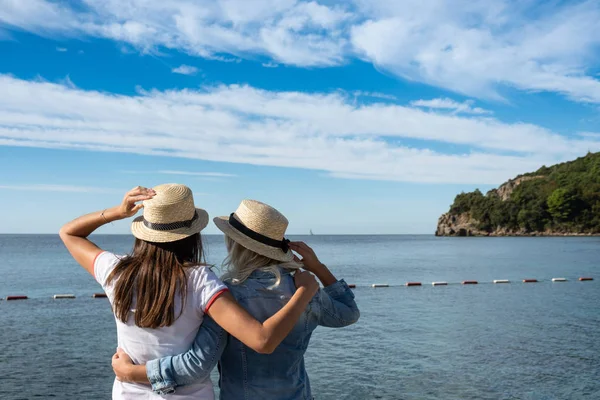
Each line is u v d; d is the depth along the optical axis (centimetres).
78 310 1747
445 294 2225
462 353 1092
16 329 1383
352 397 813
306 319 249
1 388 851
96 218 248
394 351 1109
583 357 1058
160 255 228
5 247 9475
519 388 859
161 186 238
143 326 224
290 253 256
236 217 251
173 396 226
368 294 2230
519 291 2342
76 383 885
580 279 2953
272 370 244
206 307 225
